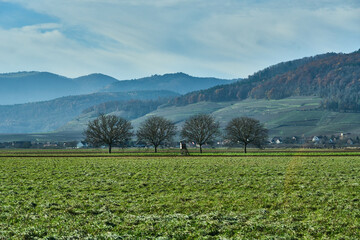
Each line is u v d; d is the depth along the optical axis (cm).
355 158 6688
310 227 1853
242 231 1805
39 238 1697
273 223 1941
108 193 2936
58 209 2339
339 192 2817
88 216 2138
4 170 4866
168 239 1691
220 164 5600
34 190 3111
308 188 3011
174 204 2488
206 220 2009
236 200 2594
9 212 2230
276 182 3384
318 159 6369
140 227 1883
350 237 1716
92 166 5506
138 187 3231
